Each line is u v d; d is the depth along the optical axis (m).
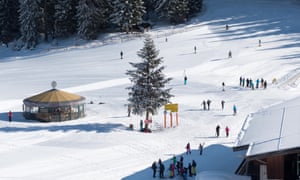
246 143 23.02
